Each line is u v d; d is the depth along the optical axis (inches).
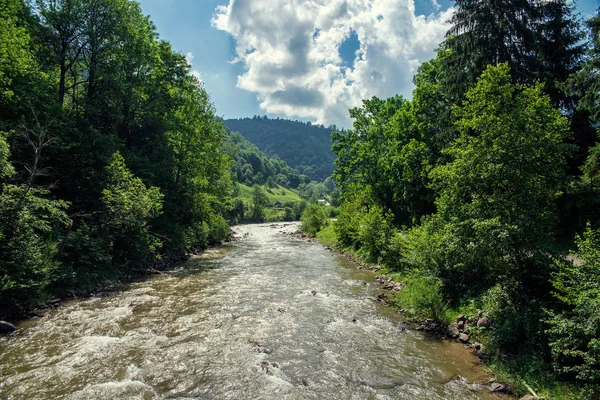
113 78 1106.1
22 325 497.4
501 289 451.8
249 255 1302.9
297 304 637.9
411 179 1143.0
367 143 1572.3
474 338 446.9
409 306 575.2
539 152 421.7
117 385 340.2
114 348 428.5
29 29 926.4
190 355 414.3
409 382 356.5
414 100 1175.0
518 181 425.4
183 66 1433.3
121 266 865.5
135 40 1173.1
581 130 789.9
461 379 362.3
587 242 322.3
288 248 1558.8
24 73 770.2
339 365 395.9
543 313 372.8
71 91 1189.7
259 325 523.8
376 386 348.5
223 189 1902.1
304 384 351.6
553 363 318.7
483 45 826.8
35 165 605.0
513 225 394.6
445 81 957.8
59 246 681.6
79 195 865.5
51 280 607.5
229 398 323.0
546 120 430.6
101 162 915.4
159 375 363.9
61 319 527.8
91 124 974.4
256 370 379.6
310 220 2327.8
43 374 357.7
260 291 732.7
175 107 1416.1
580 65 778.2
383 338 477.4
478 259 471.2
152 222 1125.7
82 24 1023.0
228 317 558.3
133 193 869.2
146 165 1171.9
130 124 1234.0
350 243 1432.1
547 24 800.3
